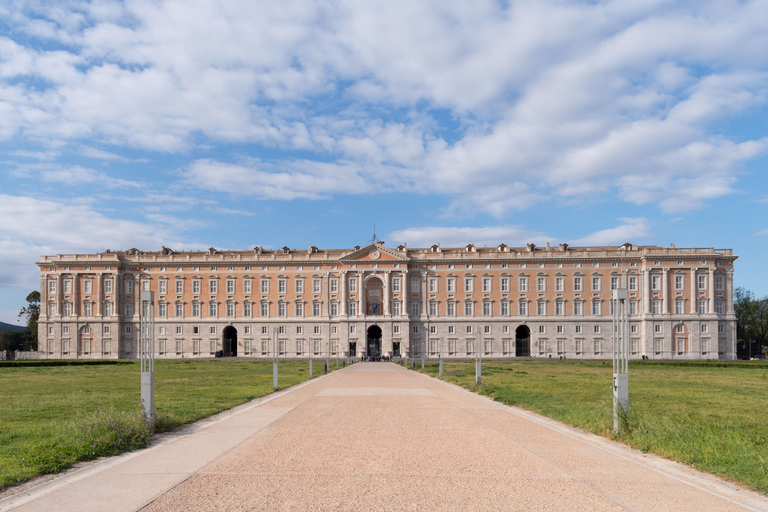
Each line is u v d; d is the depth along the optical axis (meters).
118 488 12.53
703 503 11.71
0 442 18.28
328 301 129.12
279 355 128.25
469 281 129.12
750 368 81.19
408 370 69.38
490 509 11.08
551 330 126.62
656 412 26.72
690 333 123.00
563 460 15.59
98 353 125.94
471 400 31.23
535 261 128.25
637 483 13.23
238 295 129.88
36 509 11.08
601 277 126.81
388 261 128.25
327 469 14.24
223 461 15.18
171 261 130.00
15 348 162.00
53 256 129.12
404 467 14.50
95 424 18.00
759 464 14.63
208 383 45.12
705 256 123.88
